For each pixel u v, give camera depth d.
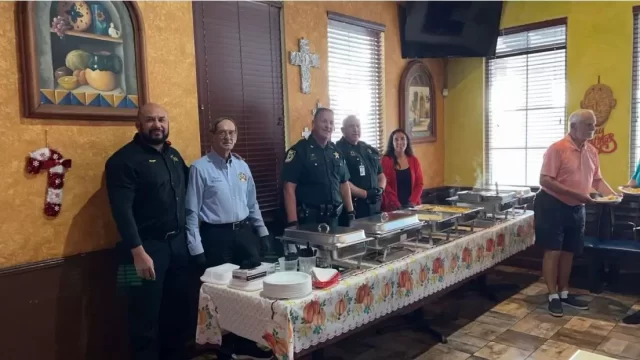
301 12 3.70
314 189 3.11
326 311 2.06
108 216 2.62
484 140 5.05
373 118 4.51
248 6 3.39
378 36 4.49
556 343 3.03
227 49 3.27
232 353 2.75
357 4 4.19
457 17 4.60
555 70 4.57
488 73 5.00
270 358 2.68
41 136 2.36
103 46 2.55
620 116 4.15
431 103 5.09
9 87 2.24
